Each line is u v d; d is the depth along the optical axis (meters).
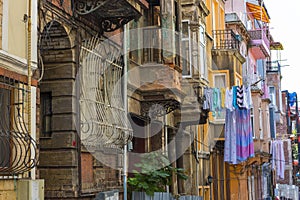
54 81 13.36
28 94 11.02
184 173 19.64
